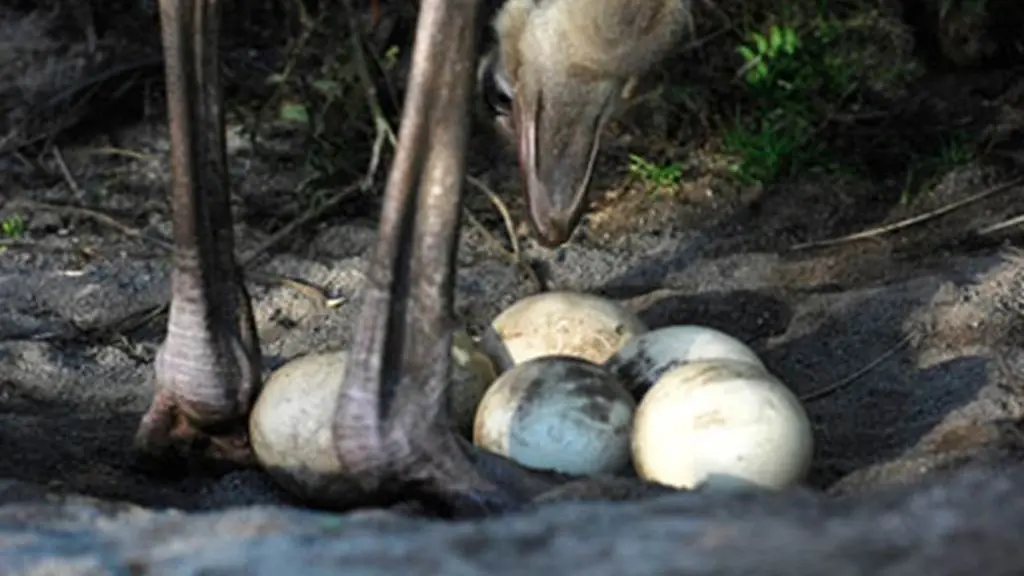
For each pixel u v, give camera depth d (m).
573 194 7.43
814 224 10.10
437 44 6.49
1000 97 11.47
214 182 7.22
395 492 6.66
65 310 9.33
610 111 7.43
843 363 8.44
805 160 10.61
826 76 11.14
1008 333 8.48
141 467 7.43
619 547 5.00
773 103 10.95
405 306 6.62
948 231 9.87
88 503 6.18
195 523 5.66
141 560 5.40
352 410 6.61
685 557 4.92
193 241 7.13
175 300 7.21
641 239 10.00
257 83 11.49
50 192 10.69
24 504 6.11
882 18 11.66
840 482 7.01
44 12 11.93
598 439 6.86
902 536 4.93
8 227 10.18
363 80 10.34
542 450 6.86
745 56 11.06
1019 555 4.83
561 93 7.34
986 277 9.02
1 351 8.73
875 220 10.10
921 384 8.14
